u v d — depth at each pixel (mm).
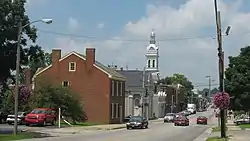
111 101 70250
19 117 55531
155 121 93062
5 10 40562
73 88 70000
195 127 66125
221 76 37781
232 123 83375
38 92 60438
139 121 58219
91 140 33562
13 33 41156
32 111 54906
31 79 73438
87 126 58188
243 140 35938
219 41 37469
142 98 92938
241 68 69125
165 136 41906
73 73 70312
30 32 42719
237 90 68688
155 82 120062
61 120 60562
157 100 117188
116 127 57969
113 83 71562
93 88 69688
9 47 41969
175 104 150375
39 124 53656
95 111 69438
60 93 60875
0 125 53219
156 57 162125
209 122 91688
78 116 62844
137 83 101188
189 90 194500
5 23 40969
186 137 41406
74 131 47000
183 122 71562
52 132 44469
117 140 34062
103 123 68562
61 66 70688
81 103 64875
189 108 156000
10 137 35031
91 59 70125
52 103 60000
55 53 71062
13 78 43531
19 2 41562
